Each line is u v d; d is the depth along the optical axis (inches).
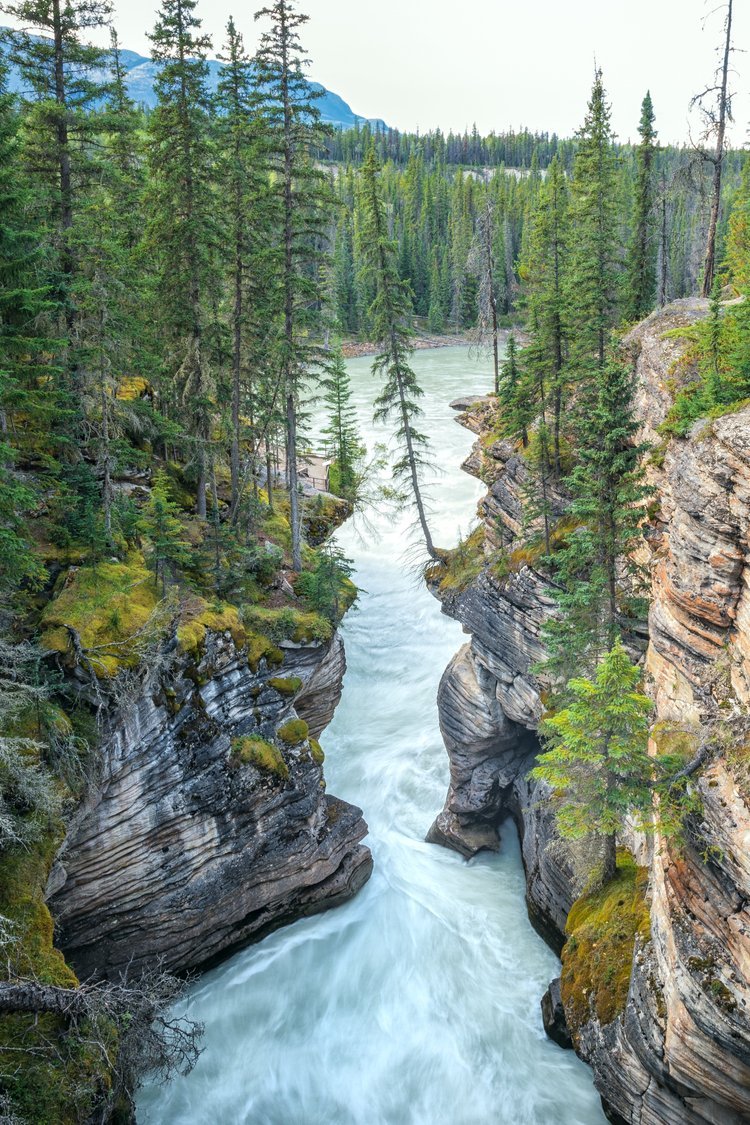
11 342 740.0
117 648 769.6
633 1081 645.9
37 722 695.7
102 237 884.6
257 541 1221.7
